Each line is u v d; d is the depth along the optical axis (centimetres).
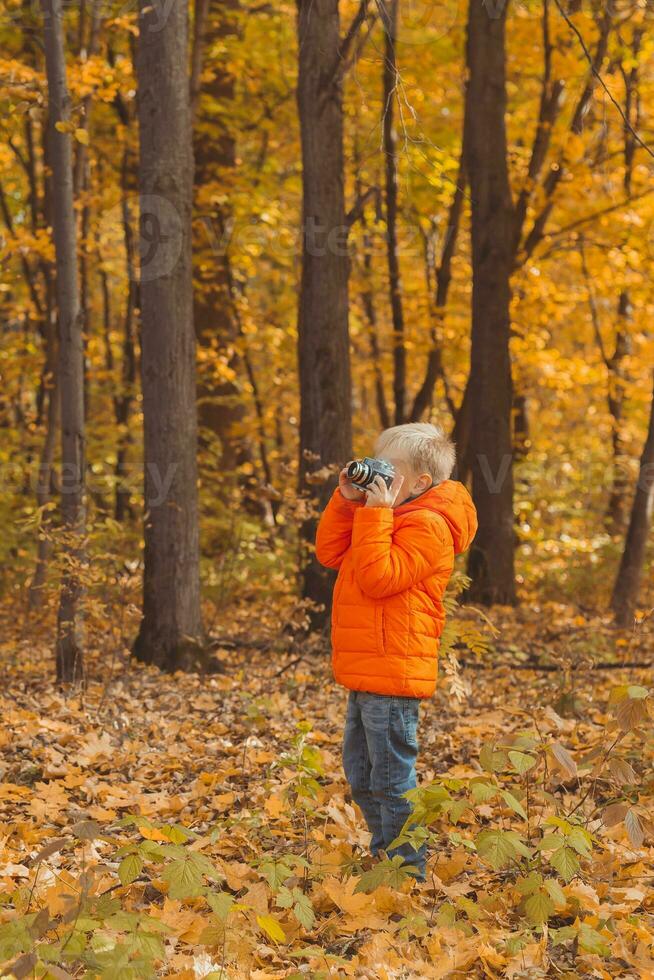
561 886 306
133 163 1373
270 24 1270
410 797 285
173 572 701
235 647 799
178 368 699
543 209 1202
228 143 1339
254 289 1881
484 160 987
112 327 1897
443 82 1188
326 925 288
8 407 1609
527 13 1153
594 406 1800
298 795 378
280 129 1409
